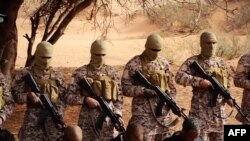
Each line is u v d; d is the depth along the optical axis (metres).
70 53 27.14
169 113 10.15
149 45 9.91
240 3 31.77
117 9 37.53
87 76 9.53
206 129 10.43
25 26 34.69
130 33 33.16
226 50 23.58
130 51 27.42
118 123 9.45
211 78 10.28
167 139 8.30
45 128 9.37
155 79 9.92
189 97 16.64
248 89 10.84
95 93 9.45
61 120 9.26
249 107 10.81
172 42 27.30
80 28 34.38
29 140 9.34
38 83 9.37
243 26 30.50
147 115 9.98
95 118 9.51
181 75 10.45
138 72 9.88
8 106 9.12
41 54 9.34
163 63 10.09
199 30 30.28
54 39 14.45
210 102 10.37
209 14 30.78
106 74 9.59
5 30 13.34
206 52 10.47
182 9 31.62
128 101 16.03
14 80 9.45
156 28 32.81
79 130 7.73
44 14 14.58
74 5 14.24
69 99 9.51
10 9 13.23
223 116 10.53
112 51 26.97
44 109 9.28
